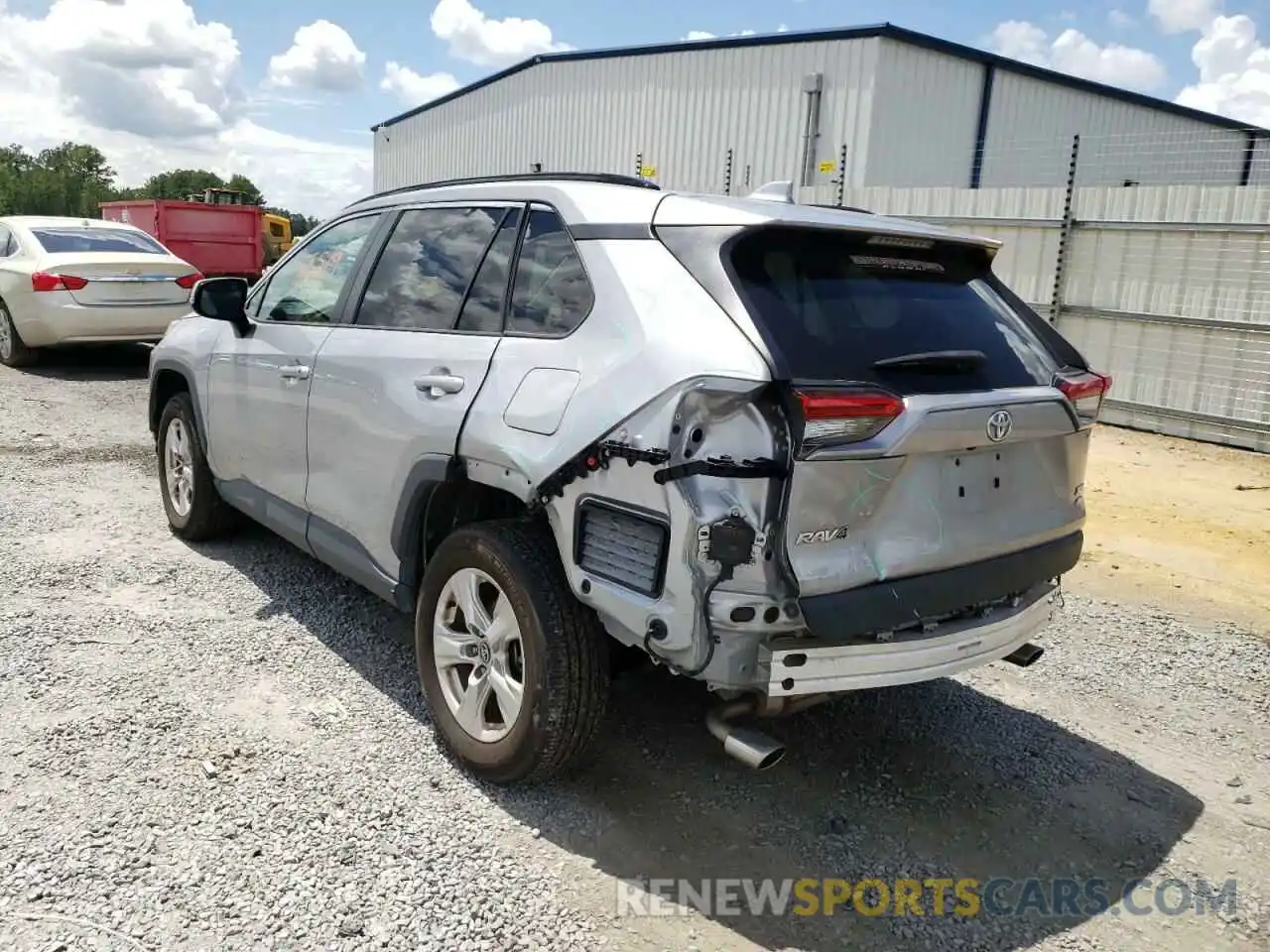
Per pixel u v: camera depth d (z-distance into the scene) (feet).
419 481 11.20
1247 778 11.87
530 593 9.86
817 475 8.35
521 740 10.04
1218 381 31.63
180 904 8.46
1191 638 16.19
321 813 9.89
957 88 61.31
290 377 13.84
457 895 8.85
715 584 8.43
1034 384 10.15
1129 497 25.04
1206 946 8.89
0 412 28.71
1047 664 14.96
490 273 11.37
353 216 14.38
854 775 11.45
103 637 13.70
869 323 9.44
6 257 36.88
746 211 9.48
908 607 8.87
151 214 60.34
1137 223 32.91
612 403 9.06
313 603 15.37
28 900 8.37
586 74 72.49
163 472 18.53
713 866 9.59
